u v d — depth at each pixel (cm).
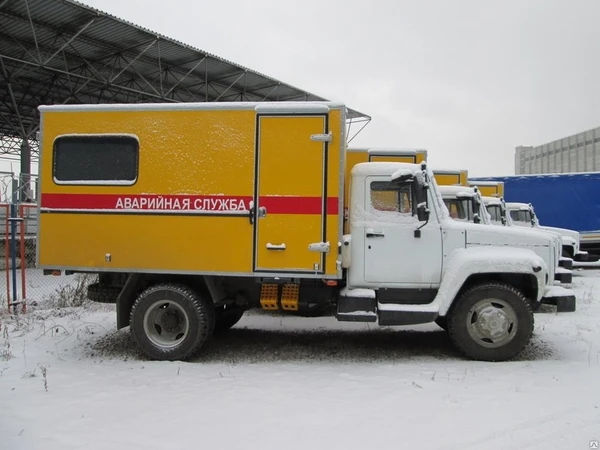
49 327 770
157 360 593
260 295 624
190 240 591
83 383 497
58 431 373
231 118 586
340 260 570
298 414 404
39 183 618
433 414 401
